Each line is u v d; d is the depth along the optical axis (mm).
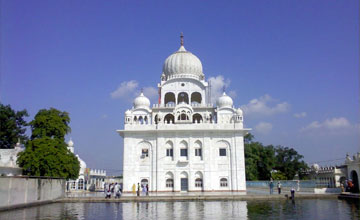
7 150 65812
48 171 46000
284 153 103562
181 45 78500
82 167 75000
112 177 101812
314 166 96125
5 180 32219
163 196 45969
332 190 51438
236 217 26453
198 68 74500
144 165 61062
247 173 87250
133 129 62031
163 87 71500
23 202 35750
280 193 50875
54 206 37562
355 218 25219
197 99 78250
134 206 37094
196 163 60688
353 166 55031
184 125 62188
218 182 60375
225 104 70438
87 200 44375
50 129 50000
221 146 61812
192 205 37594
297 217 26109
